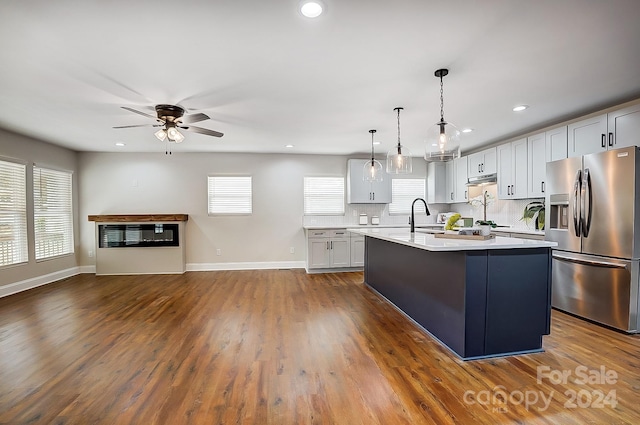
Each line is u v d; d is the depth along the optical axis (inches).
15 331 120.6
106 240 224.2
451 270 103.4
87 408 73.8
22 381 85.3
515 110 141.6
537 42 84.5
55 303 156.8
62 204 215.3
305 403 75.7
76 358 98.5
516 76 106.0
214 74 102.3
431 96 123.9
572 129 146.4
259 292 177.0
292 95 121.3
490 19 74.0
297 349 104.8
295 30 78.0
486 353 98.7
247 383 84.4
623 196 116.1
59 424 68.3
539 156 165.9
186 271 237.0
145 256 227.6
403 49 87.7
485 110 141.6
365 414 71.5
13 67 95.9
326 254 229.9
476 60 94.5
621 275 116.5
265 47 86.1
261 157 245.8
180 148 223.1
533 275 102.3
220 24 75.3
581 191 129.0
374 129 173.0
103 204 231.9
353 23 75.4
